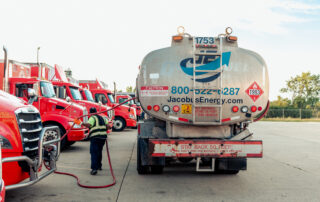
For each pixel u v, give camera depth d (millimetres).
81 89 14594
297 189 6184
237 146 5969
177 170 7797
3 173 4707
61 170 7562
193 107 6113
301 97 62156
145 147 6738
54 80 13305
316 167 8586
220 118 6145
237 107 6246
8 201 5145
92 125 7258
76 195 5547
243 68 6289
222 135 6492
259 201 5355
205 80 6156
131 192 5785
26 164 4941
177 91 6152
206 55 6156
